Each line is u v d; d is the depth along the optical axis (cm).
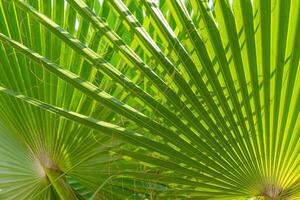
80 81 115
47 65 113
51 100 151
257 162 127
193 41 112
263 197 133
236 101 119
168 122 126
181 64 119
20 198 163
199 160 128
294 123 121
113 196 158
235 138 124
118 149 130
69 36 112
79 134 148
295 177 128
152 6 111
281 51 111
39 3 142
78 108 150
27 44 147
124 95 144
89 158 149
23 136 155
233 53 112
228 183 134
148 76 117
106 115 148
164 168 130
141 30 113
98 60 115
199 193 143
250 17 107
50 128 151
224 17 108
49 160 155
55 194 164
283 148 124
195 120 122
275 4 106
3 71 150
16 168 160
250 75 116
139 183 153
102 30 112
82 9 110
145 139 122
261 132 123
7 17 145
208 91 118
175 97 118
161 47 131
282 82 116
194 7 115
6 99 152
